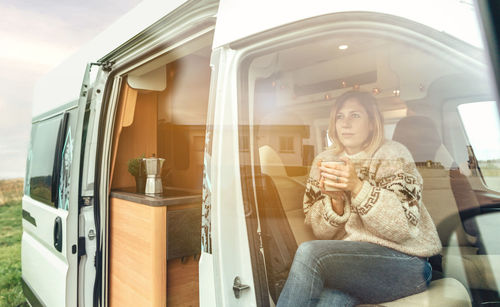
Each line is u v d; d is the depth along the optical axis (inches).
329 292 49.1
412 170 50.5
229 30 49.6
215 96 50.1
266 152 52.4
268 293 48.7
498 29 35.4
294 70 53.2
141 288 87.0
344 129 53.8
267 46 46.4
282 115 53.4
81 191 96.0
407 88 49.8
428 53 40.9
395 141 51.6
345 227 52.9
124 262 94.4
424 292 49.4
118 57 87.9
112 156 104.0
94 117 96.7
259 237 49.8
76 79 101.7
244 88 48.6
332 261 48.4
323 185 51.7
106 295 100.0
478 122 43.3
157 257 82.9
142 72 98.1
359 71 53.4
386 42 48.9
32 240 126.4
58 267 99.0
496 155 43.4
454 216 49.6
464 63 38.5
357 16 42.2
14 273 201.9
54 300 99.2
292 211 54.9
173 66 124.4
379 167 51.4
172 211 85.8
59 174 103.7
